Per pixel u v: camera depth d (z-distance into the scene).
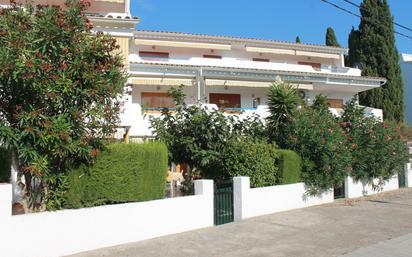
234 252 8.63
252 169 12.77
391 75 34.44
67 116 7.95
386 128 18.20
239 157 12.74
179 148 12.85
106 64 8.43
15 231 7.53
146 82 23.02
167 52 26.20
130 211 9.28
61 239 8.16
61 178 8.42
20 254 7.57
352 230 10.75
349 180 16.97
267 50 28.48
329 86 28.97
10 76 7.18
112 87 8.34
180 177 13.87
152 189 9.82
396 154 18.86
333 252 8.62
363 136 17.19
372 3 34.75
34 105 7.88
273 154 13.61
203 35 26.22
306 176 14.47
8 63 7.05
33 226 7.78
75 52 8.00
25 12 8.09
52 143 7.77
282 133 14.78
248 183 12.18
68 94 7.85
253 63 27.31
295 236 10.06
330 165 14.80
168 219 10.05
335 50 31.05
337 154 14.77
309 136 14.36
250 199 12.23
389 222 11.80
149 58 25.67
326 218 12.31
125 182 9.24
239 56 28.36
